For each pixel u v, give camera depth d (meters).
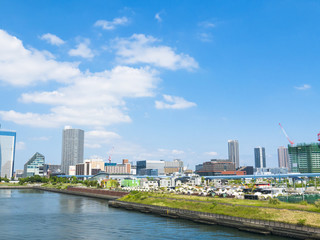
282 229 99.88
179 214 144.25
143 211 167.75
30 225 125.44
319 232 90.00
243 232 107.69
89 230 114.19
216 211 132.00
